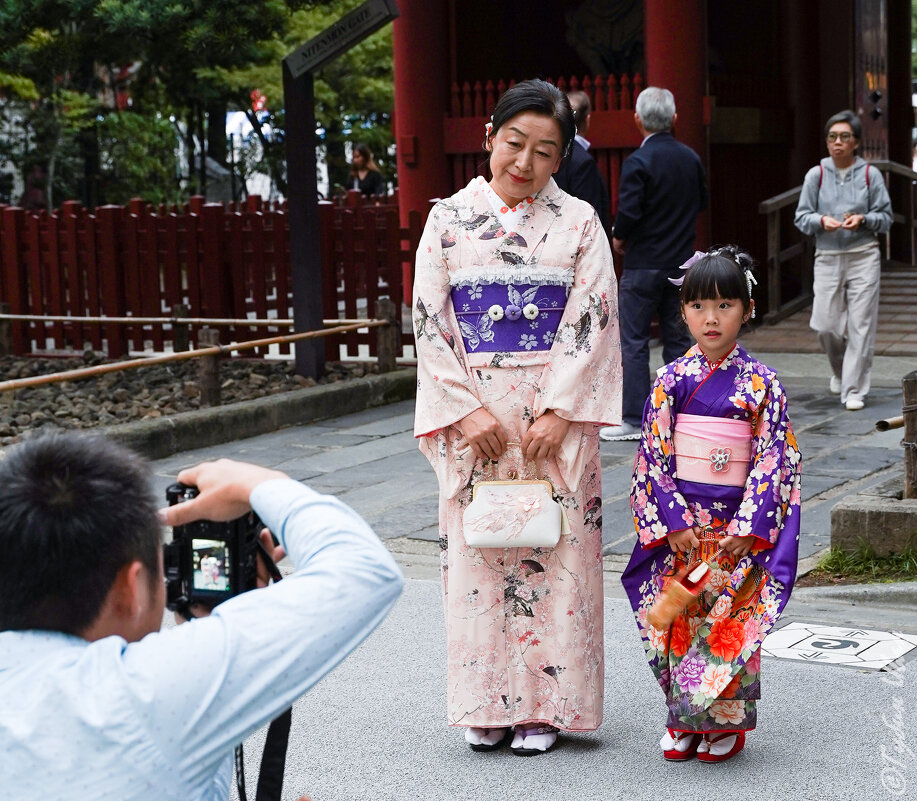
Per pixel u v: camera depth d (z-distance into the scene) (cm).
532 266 343
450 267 348
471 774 339
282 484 155
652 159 704
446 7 1293
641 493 344
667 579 344
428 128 1280
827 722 362
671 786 328
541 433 338
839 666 404
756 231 1270
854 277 782
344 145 2588
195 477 159
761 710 372
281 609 143
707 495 337
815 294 798
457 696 349
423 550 545
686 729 333
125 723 137
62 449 150
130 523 146
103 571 145
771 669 403
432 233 350
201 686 139
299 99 909
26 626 146
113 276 1078
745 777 330
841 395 819
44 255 1105
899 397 835
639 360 728
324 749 356
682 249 718
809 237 1221
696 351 344
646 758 346
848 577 491
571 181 673
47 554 142
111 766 137
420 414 349
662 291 725
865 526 496
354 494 641
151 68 2033
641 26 1399
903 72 1417
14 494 144
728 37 1365
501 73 1454
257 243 1035
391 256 991
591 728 349
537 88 339
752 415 336
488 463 346
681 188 710
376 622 147
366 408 898
